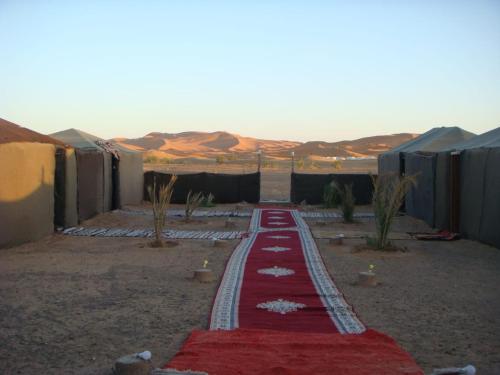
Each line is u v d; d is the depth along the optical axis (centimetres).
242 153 11725
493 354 601
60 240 1439
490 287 926
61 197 1619
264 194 3153
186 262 1136
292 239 1455
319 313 733
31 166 1378
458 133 2144
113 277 984
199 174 2620
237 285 894
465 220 1495
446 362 574
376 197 1308
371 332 636
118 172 2205
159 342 632
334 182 2458
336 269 1066
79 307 780
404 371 514
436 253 1262
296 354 558
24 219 1350
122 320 718
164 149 13075
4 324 698
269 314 727
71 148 1662
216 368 512
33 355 589
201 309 773
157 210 1560
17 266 1077
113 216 1972
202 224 1842
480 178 1391
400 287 918
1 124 1403
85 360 575
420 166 1903
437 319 732
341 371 511
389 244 1283
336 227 1770
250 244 1359
